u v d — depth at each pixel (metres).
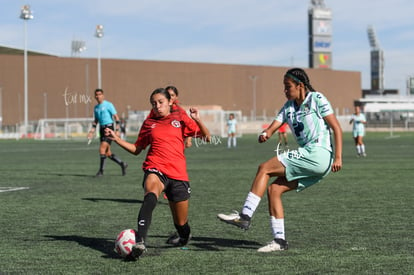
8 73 105.25
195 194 12.97
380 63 172.50
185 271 6.07
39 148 41.12
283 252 6.98
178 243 7.48
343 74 155.12
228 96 134.62
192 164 23.17
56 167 21.97
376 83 173.88
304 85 6.97
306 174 7.00
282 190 7.19
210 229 8.62
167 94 7.18
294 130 7.11
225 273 5.98
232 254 6.90
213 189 13.98
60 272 6.08
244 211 6.97
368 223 9.02
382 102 114.69
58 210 10.62
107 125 16.92
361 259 6.57
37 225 9.02
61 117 109.50
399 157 26.78
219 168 20.91
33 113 107.12
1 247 7.36
